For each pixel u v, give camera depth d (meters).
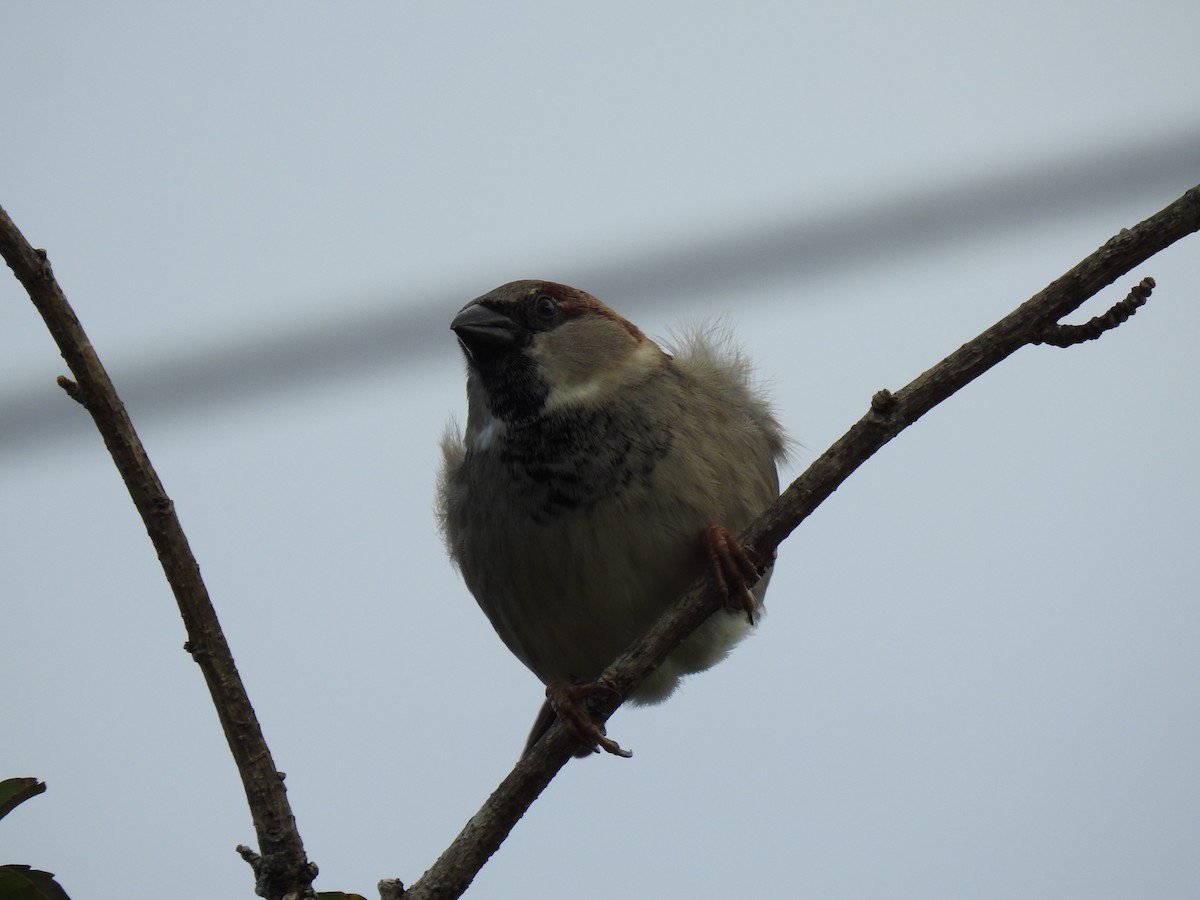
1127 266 6.03
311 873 5.48
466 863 6.17
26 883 4.79
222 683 5.46
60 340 5.22
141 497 5.36
